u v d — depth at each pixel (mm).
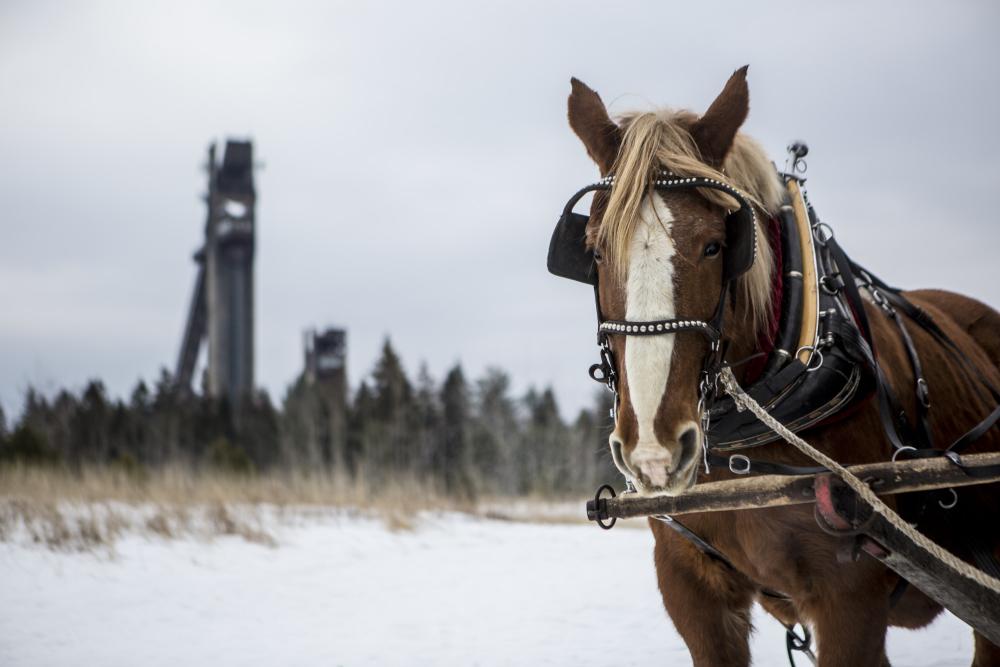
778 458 2863
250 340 64125
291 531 12117
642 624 6508
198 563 9516
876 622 2779
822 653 2799
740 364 2785
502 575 9000
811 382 2748
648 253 2438
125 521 11484
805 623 3064
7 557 9391
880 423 2980
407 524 12797
